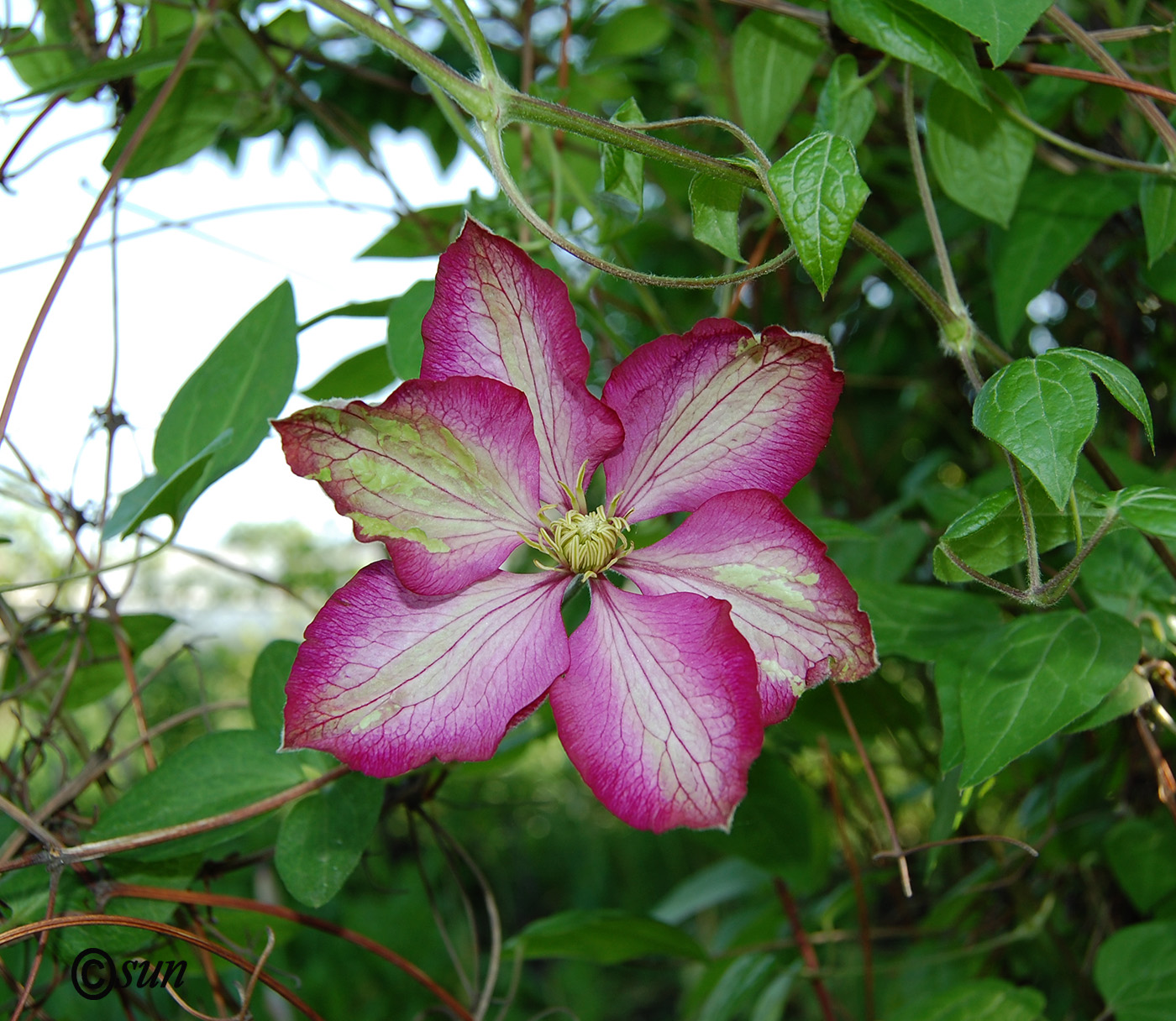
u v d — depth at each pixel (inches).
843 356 23.9
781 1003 19.2
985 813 21.2
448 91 10.0
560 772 52.6
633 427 10.4
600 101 21.7
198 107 15.1
